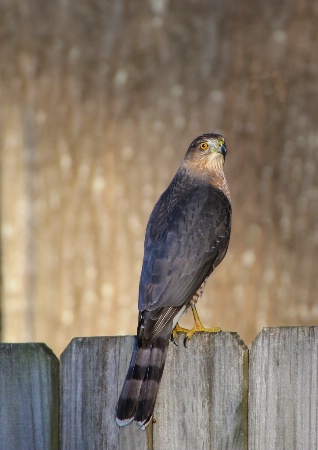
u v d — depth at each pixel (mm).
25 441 7148
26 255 13109
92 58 12898
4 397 7156
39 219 13086
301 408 7086
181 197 9336
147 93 12773
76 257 12898
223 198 9453
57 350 12922
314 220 12508
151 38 12750
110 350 7172
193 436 7184
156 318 7984
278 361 7105
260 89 12641
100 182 12859
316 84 12617
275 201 12547
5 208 13281
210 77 12688
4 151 13258
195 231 8773
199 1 12688
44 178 13062
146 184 12750
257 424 7137
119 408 7062
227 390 7160
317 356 7066
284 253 12500
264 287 12453
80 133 12938
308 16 12625
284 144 12602
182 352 7234
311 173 12570
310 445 7082
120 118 12820
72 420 7168
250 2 12664
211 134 10125
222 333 7180
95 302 12797
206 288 12422
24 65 13117
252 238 12508
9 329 13148
